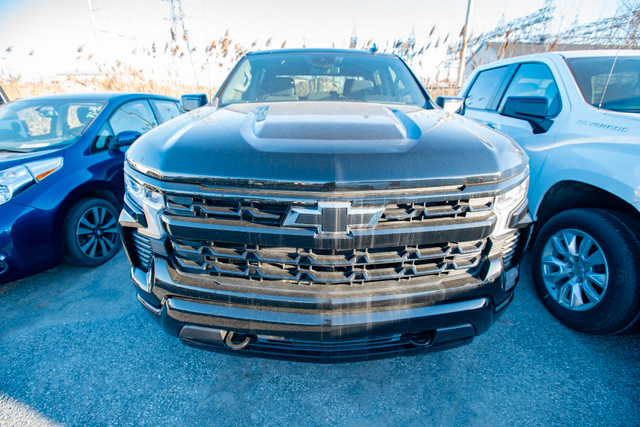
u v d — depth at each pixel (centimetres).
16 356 205
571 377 188
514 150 156
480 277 151
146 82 989
